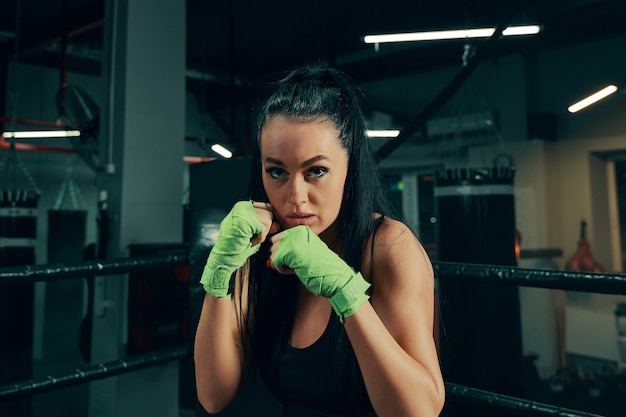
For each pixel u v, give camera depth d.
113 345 3.22
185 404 3.68
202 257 1.79
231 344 0.94
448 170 2.80
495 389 2.45
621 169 5.83
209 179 1.78
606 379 4.19
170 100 3.46
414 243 0.84
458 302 2.46
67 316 6.62
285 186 0.77
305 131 0.74
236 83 7.46
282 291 0.96
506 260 2.75
